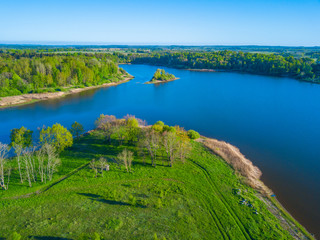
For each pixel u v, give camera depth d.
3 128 102.94
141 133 76.75
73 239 39.88
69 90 176.88
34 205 48.69
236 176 61.56
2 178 53.72
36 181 57.19
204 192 53.91
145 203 49.12
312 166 70.81
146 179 58.66
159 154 71.44
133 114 123.88
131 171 61.97
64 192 53.19
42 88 168.88
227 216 46.22
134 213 46.53
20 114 122.69
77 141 82.44
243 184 58.19
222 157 71.69
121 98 159.50
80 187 55.09
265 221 45.31
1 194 51.81
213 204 49.78
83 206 48.41
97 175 59.97
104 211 46.97
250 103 143.50
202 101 150.00
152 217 45.53
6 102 139.25
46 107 136.62
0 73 164.00
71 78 192.38
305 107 133.75
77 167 64.44
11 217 45.12
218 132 98.25
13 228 42.31
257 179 62.69
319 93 169.12
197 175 61.03
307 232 44.41
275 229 43.38
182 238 40.62
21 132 72.12
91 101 151.38
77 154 71.75
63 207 48.12
